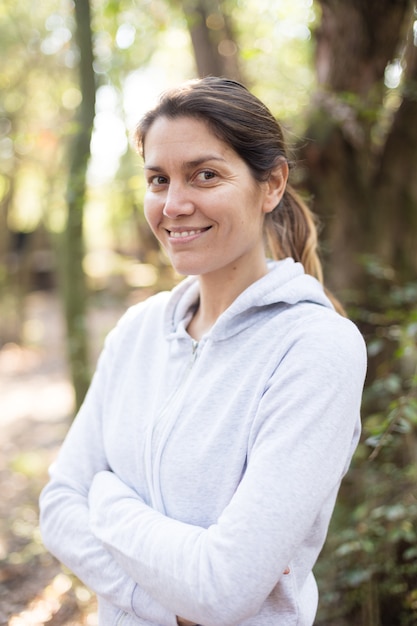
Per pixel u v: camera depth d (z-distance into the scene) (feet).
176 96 3.60
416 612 7.12
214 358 3.78
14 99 22.74
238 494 3.22
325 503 3.62
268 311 3.76
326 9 8.40
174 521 3.45
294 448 3.21
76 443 4.40
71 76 22.47
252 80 12.90
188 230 3.65
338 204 8.41
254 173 3.71
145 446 3.83
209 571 3.13
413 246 8.75
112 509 3.73
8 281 30.22
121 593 3.61
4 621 8.09
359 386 3.42
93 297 16.46
